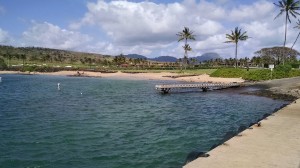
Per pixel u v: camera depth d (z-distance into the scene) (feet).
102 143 63.21
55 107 116.26
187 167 31.86
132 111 108.17
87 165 49.78
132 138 67.82
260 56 517.55
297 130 52.24
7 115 96.43
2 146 59.93
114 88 207.21
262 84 206.59
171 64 544.21
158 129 77.71
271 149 39.60
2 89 196.13
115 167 48.96
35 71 429.38
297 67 313.32
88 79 309.83
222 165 32.71
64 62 606.14
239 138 45.52
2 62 451.94
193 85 183.83
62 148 59.16
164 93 174.81
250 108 119.34
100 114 100.32
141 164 50.44
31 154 55.11
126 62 547.49
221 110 113.60
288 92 163.32
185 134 72.38
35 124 81.92
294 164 33.65
